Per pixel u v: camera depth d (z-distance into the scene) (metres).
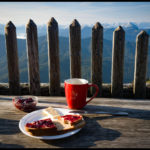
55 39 2.06
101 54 2.08
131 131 1.09
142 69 2.06
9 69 2.17
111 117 1.28
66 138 1.00
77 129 1.05
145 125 1.16
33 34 2.05
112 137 1.02
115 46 2.04
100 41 2.04
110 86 2.22
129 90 2.21
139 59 2.04
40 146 0.93
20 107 1.35
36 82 2.21
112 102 1.62
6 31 2.04
